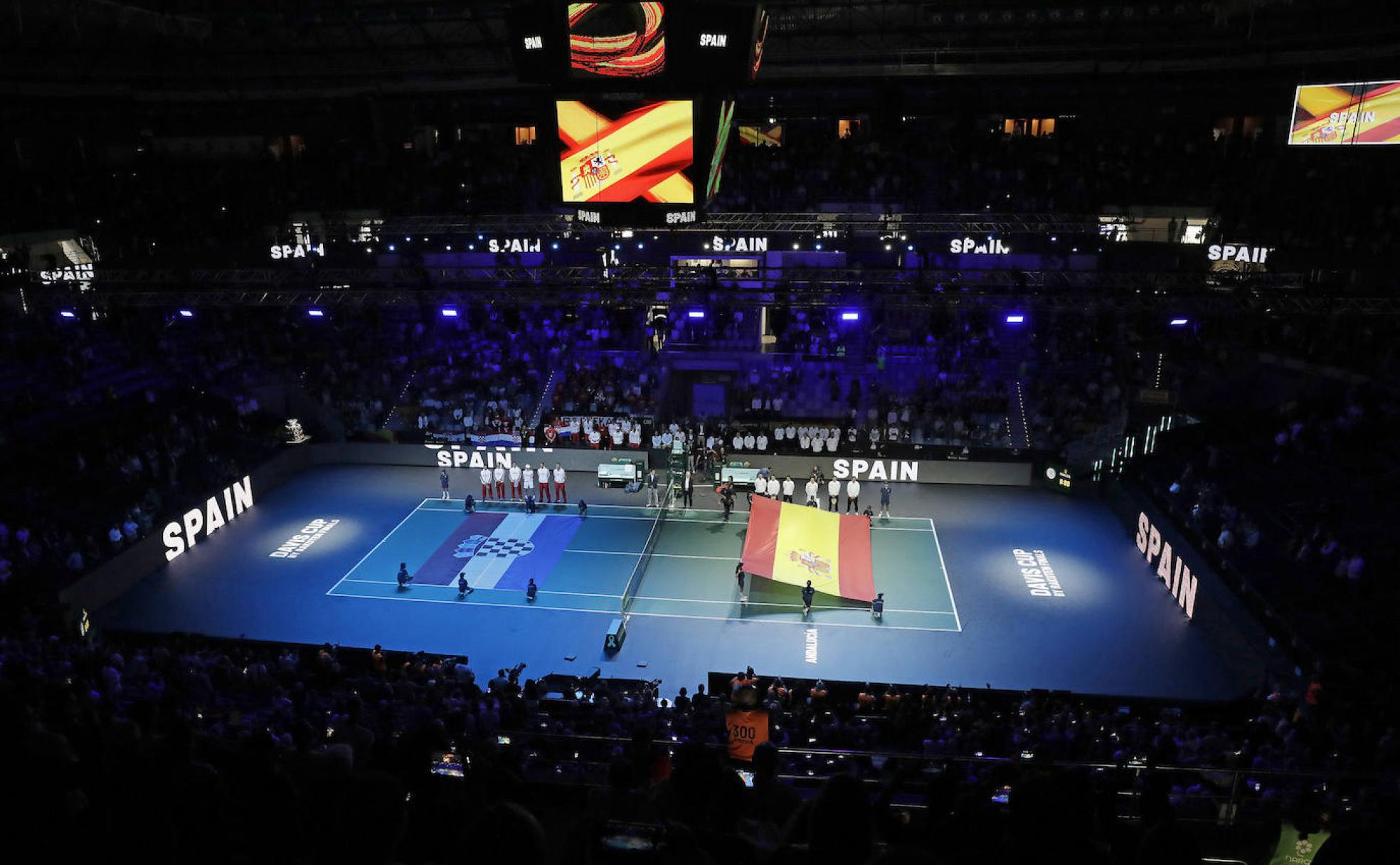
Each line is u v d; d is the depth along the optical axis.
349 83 42.81
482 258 46.19
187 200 47.69
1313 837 11.48
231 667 26.66
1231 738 23.16
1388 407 35.56
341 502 45.22
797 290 35.44
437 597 36.44
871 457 47.09
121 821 5.16
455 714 13.10
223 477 43.19
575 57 19.78
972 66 40.38
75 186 46.88
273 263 44.03
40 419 40.88
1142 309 34.16
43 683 13.66
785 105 45.19
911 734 23.53
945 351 49.84
